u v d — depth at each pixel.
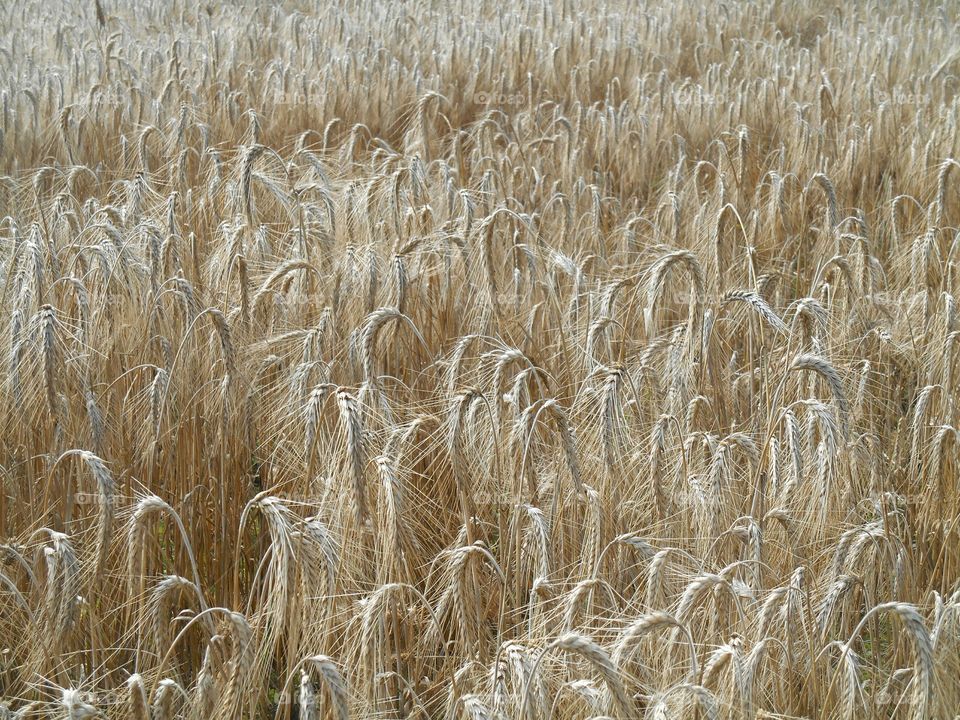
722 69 12.52
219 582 4.21
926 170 8.12
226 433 4.07
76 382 4.21
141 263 4.90
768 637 3.20
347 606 3.31
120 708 3.29
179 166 6.96
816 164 8.60
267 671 3.10
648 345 4.67
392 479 3.12
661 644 3.22
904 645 3.57
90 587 3.34
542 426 4.40
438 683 3.41
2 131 8.22
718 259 5.24
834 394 3.66
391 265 4.86
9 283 4.53
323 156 7.74
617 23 14.74
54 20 14.85
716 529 3.68
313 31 13.88
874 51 13.09
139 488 4.20
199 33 13.89
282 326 4.88
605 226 7.51
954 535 4.11
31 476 3.97
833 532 3.96
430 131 9.28
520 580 3.57
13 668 3.47
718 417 4.57
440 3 16.97
